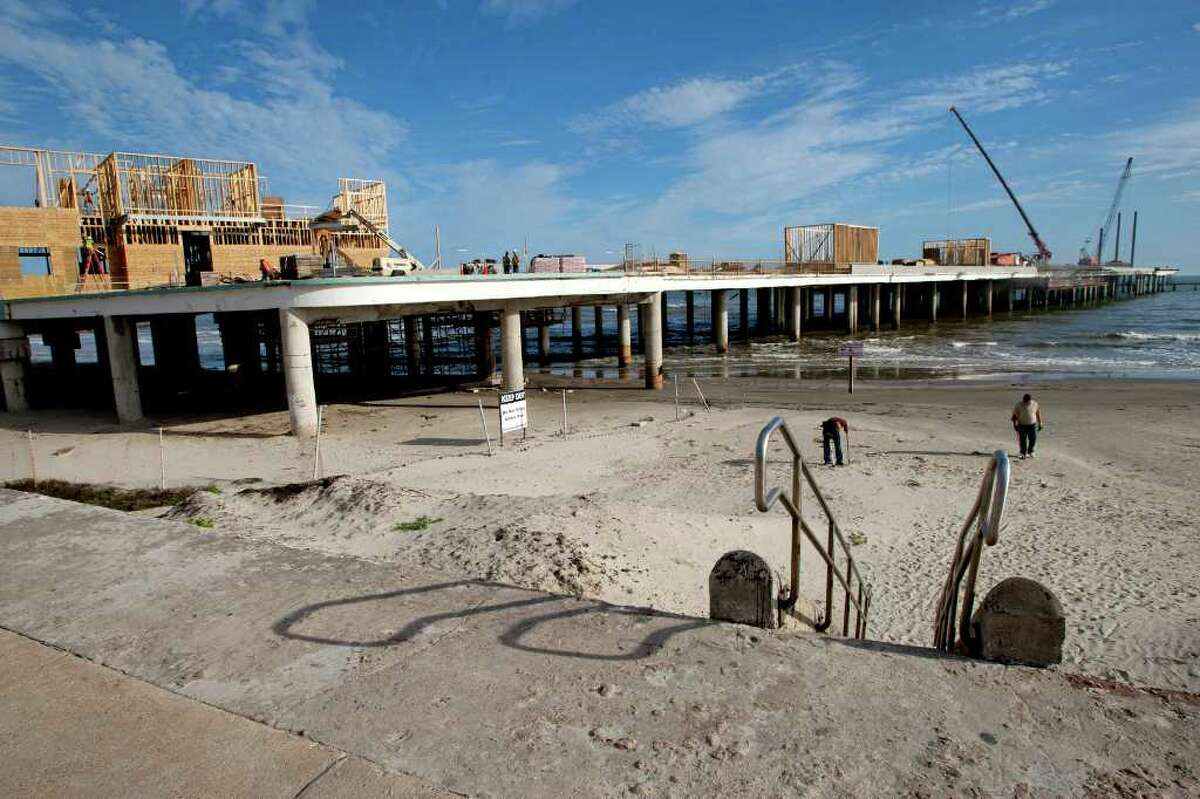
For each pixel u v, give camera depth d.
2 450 21.47
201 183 36.31
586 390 32.06
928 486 14.38
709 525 10.30
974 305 88.88
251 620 3.39
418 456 18.78
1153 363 38.28
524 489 14.42
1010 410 24.00
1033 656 2.94
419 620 3.36
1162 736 2.45
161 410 28.66
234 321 32.56
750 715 2.58
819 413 23.94
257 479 16.73
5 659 3.09
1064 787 2.21
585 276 27.88
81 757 2.43
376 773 2.31
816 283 50.28
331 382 37.84
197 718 2.64
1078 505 13.16
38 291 31.12
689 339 59.50
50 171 33.94
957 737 2.44
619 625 3.28
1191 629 8.25
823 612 6.66
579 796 2.19
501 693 2.74
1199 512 12.62
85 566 4.08
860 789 2.20
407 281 22.53
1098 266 127.81
